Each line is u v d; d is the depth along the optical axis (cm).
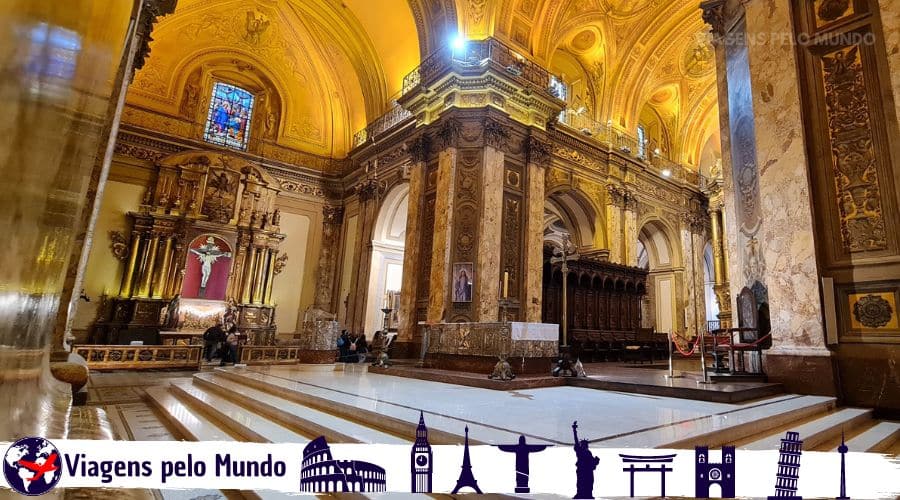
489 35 1342
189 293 1592
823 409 473
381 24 1756
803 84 619
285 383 564
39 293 65
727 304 2005
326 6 1792
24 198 48
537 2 1454
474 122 1306
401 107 1695
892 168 537
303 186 1939
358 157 1897
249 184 1761
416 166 1420
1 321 45
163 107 1681
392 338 1385
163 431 447
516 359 646
